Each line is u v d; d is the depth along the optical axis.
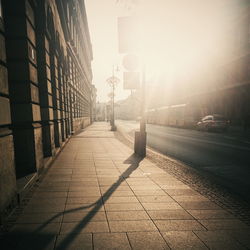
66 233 3.43
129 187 5.61
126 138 18.27
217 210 4.34
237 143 14.70
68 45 16.67
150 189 5.48
